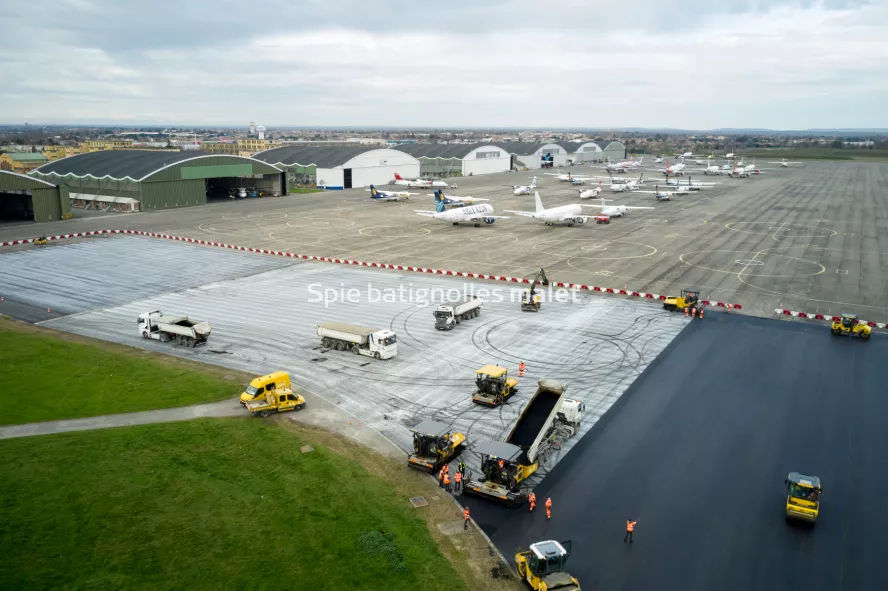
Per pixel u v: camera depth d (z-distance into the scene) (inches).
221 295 2908.5
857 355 2129.7
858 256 3629.4
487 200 6373.0
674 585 1062.4
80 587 1048.2
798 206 5797.2
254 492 1327.5
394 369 2021.4
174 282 3152.1
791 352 2159.2
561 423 1617.9
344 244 4104.3
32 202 5014.8
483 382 1766.7
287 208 5880.9
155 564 1104.8
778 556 1135.6
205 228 4717.0
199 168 6043.3
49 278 3228.3
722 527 1221.7
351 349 2187.5
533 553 1045.2
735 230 4530.0
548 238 4296.3
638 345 2231.8
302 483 1364.4
